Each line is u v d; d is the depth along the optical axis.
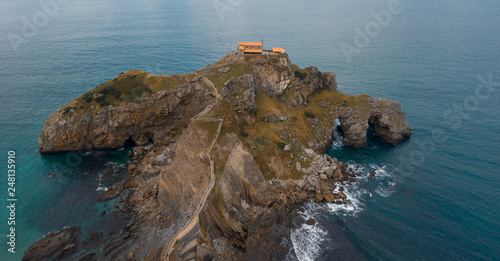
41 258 54.44
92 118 86.62
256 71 94.94
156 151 90.44
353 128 96.06
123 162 85.19
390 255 55.47
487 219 62.56
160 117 92.94
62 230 60.81
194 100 95.06
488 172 77.62
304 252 56.19
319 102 102.88
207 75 94.50
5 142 88.31
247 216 65.25
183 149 73.81
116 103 88.31
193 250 54.06
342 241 58.81
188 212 61.53
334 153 92.81
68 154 86.62
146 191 72.62
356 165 85.44
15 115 100.94
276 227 62.22
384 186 75.44
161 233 59.12
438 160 84.31
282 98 98.06
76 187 73.88
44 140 84.19
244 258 54.72
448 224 62.03
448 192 71.50
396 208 67.56
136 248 56.59
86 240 58.78
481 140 91.81
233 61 97.94
